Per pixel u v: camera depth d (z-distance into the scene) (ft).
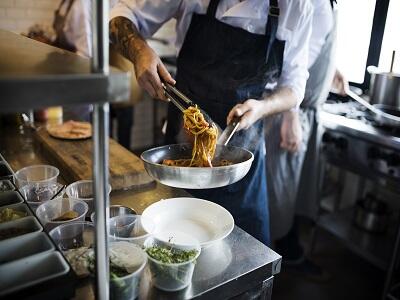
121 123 11.77
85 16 7.54
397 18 6.79
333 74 6.75
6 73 1.58
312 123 7.12
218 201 5.13
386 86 6.36
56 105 1.59
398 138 5.92
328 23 6.09
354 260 8.27
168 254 2.68
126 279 2.39
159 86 4.23
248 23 4.88
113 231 3.01
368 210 7.65
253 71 4.94
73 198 3.44
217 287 2.72
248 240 3.33
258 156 5.10
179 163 3.62
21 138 5.60
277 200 7.30
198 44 5.18
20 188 3.62
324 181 8.83
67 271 2.35
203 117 3.69
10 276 2.36
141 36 4.86
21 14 10.16
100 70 1.71
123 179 4.08
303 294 7.18
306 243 8.81
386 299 6.59
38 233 2.71
